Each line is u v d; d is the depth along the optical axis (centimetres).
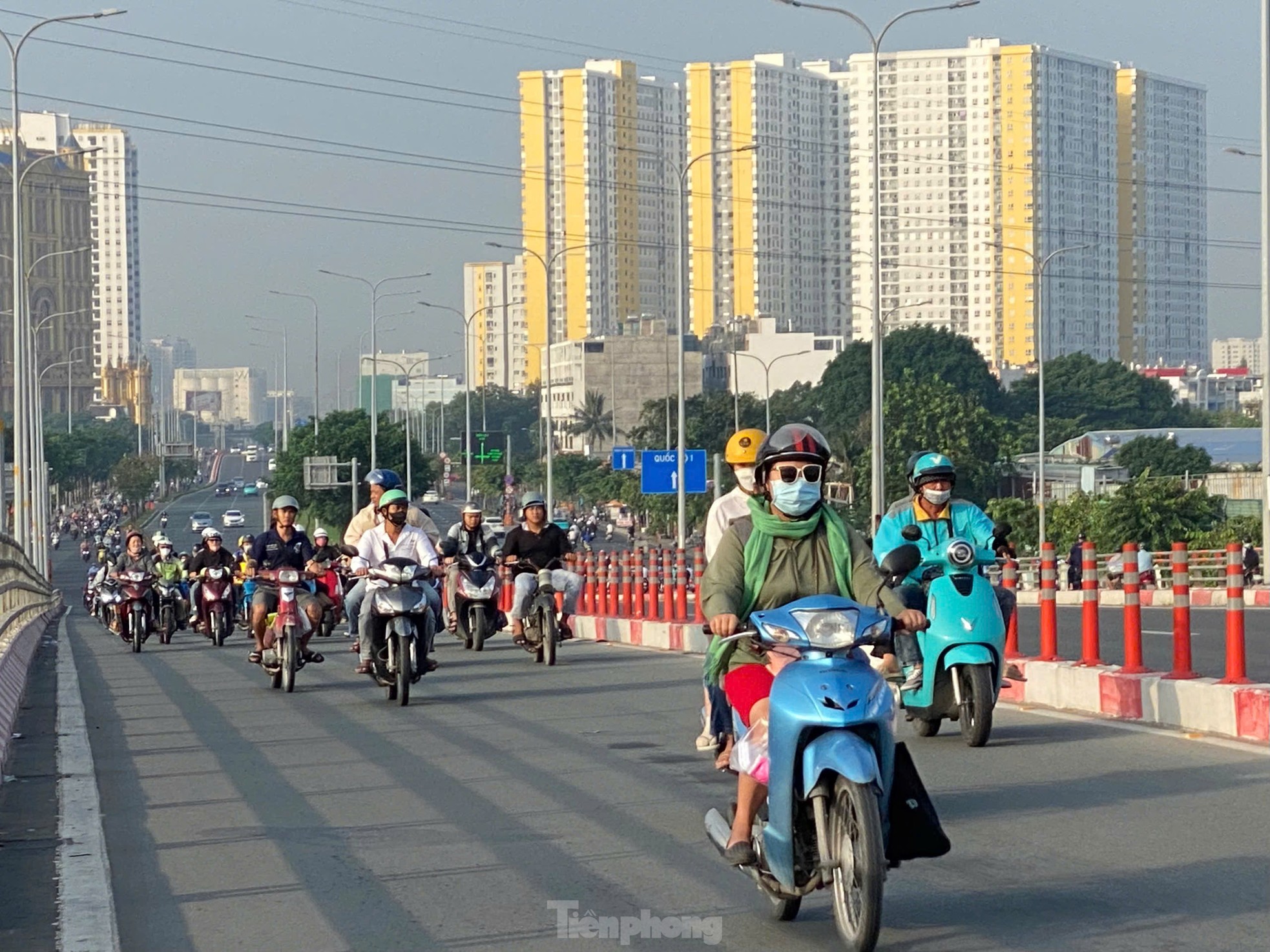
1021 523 9006
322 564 2630
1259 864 1110
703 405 15012
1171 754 1592
